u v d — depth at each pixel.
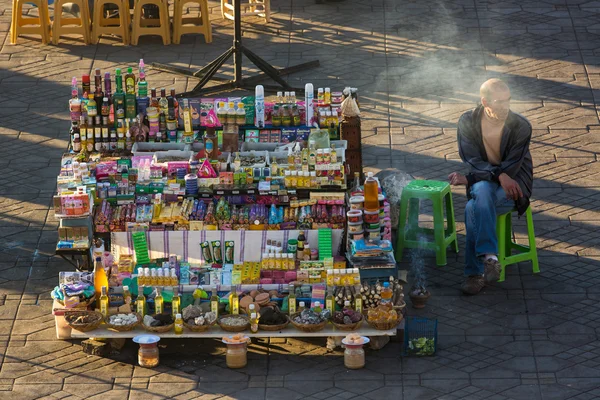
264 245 24.45
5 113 32.50
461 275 25.12
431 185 25.52
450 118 32.09
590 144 30.53
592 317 23.44
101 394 21.22
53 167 29.70
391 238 25.69
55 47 36.69
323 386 21.38
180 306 22.77
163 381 21.59
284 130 26.78
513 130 24.00
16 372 21.92
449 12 39.06
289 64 35.34
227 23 38.69
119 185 25.09
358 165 26.45
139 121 26.66
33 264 25.52
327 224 24.45
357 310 22.53
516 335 22.91
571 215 27.23
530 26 37.84
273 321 22.39
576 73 34.50
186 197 25.11
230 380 21.61
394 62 35.47
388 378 21.62
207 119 26.33
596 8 39.16
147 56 36.03
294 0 40.28
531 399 20.89
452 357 22.25
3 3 40.03
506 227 24.95
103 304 22.48
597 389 21.12
